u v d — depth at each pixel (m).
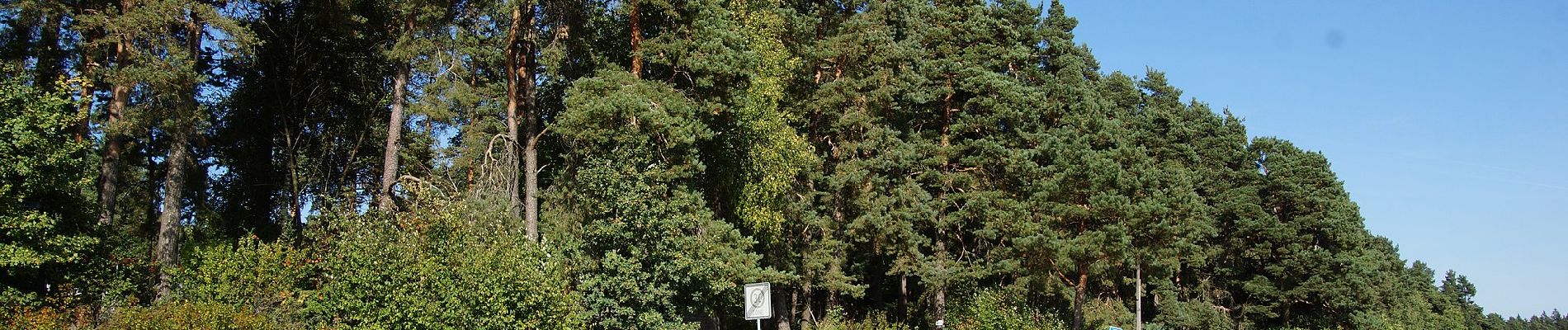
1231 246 53.16
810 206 32.38
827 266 33.03
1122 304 44.38
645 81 26.11
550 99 31.06
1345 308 51.28
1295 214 53.78
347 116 36.56
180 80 22.91
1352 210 60.62
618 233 22.28
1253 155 55.53
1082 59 48.00
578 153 25.77
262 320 19.95
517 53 28.05
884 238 33.34
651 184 23.30
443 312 19.66
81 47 23.12
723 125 27.80
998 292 35.19
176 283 22.94
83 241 20.83
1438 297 94.31
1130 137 42.19
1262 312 51.69
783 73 30.14
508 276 20.17
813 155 30.83
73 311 20.36
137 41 22.59
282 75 34.78
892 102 34.22
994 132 37.03
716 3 27.06
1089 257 35.56
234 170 35.50
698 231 25.75
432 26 25.55
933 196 37.03
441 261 20.34
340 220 22.33
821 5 35.00
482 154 27.03
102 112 26.33
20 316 18.72
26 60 25.41
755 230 28.25
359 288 20.38
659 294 22.22
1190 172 50.75
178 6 21.84
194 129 25.56
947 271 34.41
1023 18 41.72
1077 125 38.72
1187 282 53.75
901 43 35.00
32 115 20.22
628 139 23.45
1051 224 36.00
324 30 33.16
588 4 27.61
